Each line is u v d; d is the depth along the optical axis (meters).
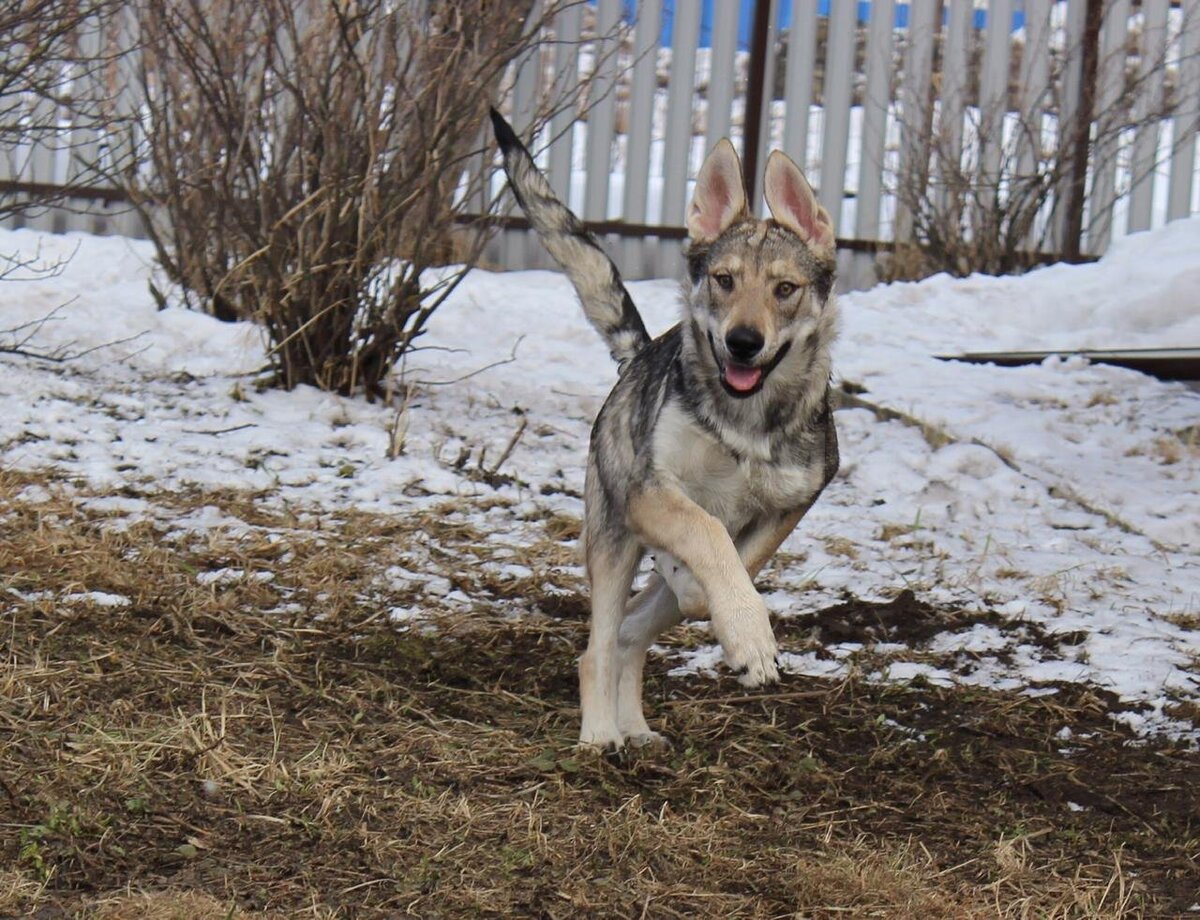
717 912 3.46
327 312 5.31
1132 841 3.69
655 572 4.02
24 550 4.29
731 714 4.01
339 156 5.23
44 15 5.10
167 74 5.62
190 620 4.12
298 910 3.40
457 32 5.21
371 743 3.78
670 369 3.92
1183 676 4.17
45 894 3.38
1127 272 6.91
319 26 5.31
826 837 3.65
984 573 4.62
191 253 5.79
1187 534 4.91
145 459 4.84
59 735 3.70
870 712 4.04
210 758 3.67
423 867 3.49
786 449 3.90
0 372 5.24
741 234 3.94
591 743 3.84
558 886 3.48
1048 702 4.08
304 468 4.91
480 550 4.58
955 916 3.47
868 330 6.55
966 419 5.48
